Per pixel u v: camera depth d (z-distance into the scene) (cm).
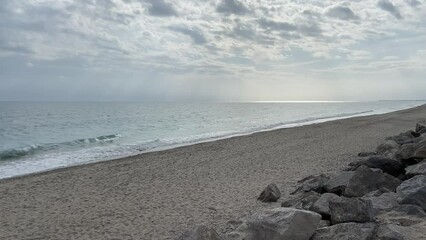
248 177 1167
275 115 6078
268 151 1728
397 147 1193
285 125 3647
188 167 1379
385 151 1281
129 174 1267
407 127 2780
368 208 516
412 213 567
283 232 480
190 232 505
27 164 1606
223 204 855
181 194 969
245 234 545
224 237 566
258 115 6206
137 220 759
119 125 4141
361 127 2833
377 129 2658
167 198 933
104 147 2178
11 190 1058
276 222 495
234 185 1055
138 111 8444
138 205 875
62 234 688
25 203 919
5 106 11181
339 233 483
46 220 777
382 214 577
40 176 1259
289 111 7906
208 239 500
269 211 528
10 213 833
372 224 495
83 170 1352
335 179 803
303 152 1662
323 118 4706
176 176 1220
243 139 2256
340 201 539
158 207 852
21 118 5347
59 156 1828
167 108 11019
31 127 3853
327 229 500
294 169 1272
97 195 986
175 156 1656
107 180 1177
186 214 788
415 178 671
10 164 1609
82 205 890
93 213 820
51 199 954
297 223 488
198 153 1730
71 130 3525
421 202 598
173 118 5500
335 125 3075
